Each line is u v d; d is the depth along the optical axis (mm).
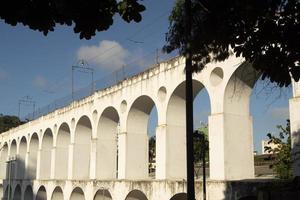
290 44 8773
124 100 33188
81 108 39938
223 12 9086
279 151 20484
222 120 23906
